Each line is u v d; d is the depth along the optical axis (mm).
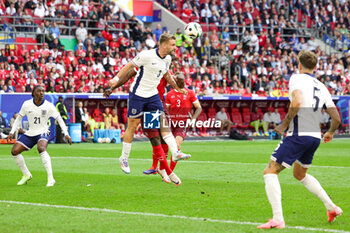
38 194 18344
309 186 13516
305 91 12883
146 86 18219
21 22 63469
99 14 67625
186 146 46125
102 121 57312
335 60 75562
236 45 71500
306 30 83188
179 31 67312
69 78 55625
